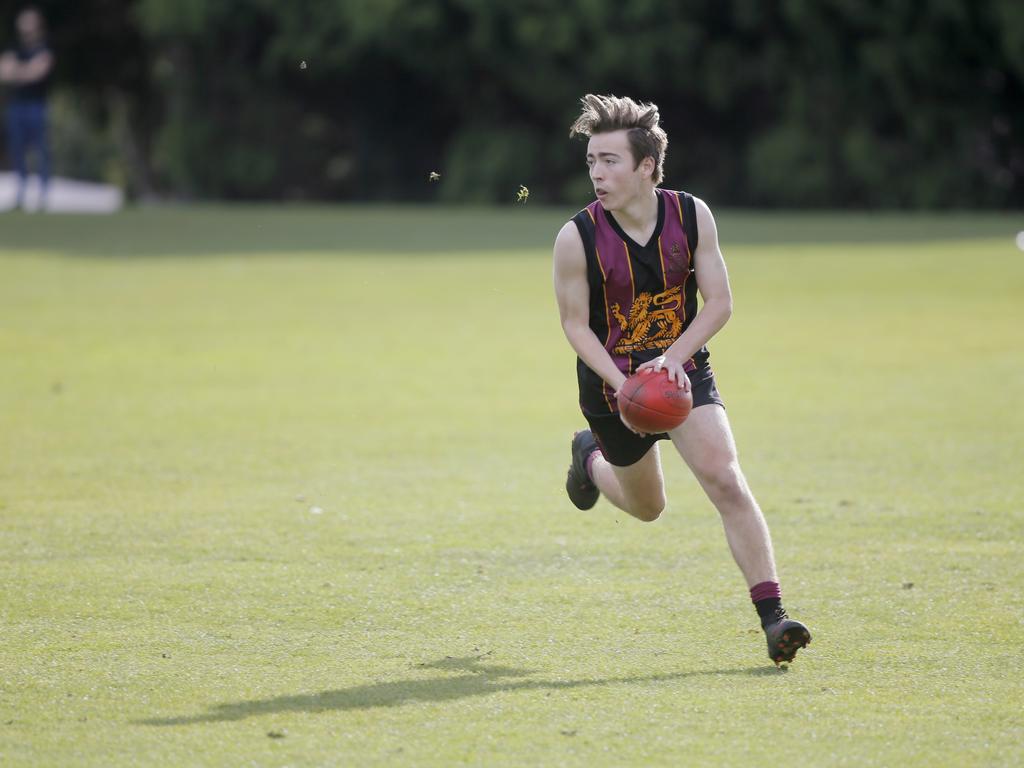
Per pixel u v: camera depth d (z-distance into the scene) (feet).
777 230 289.12
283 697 55.11
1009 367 137.80
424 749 49.85
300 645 61.57
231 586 70.49
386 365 142.10
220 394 126.21
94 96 495.41
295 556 76.18
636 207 61.62
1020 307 179.11
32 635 62.75
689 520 84.23
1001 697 54.85
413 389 129.08
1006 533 80.18
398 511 86.22
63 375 135.33
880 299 188.34
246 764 48.65
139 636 62.69
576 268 62.23
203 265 229.04
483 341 158.10
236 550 77.30
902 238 268.41
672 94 428.97
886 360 142.92
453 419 115.55
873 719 52.60
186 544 78.48
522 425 113.29
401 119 473.67
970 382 130.21
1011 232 277.85
